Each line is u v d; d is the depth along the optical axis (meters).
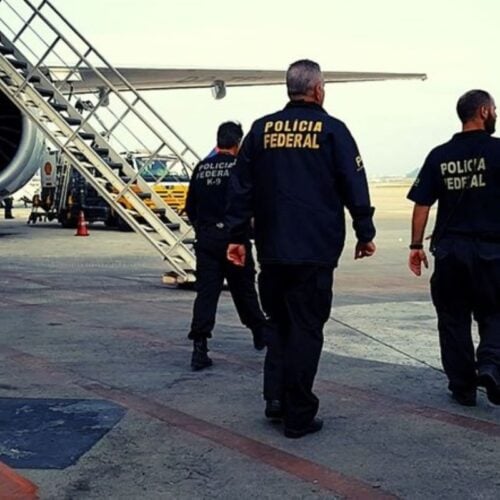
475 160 4.55
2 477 3.52
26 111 10.34
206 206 5.71
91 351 6.34
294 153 4.07
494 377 4.47
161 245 10.61
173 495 3.34
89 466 3.69
